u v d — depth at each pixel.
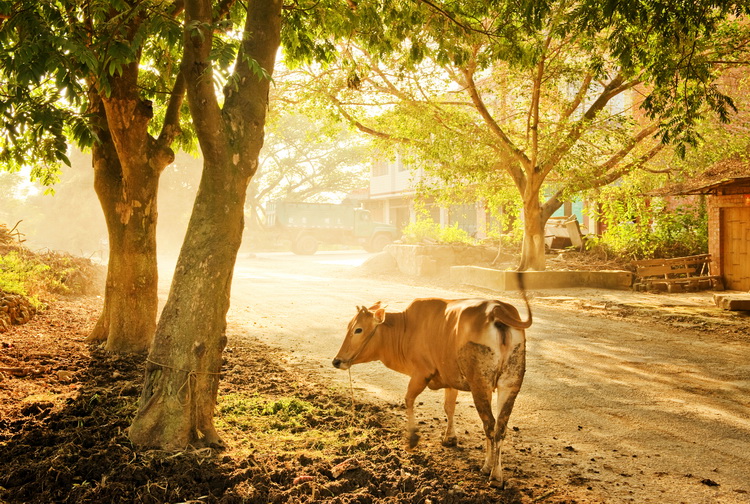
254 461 4.68
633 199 19.44
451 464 4.89
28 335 9.62
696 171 17.62
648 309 13.29
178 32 5.40
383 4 9.02
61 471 4.32
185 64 5.01
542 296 15.70
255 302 14.90
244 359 8.73
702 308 13.45
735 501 4.27
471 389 4.54
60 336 9.77
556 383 7.50
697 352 9.23
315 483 4.34
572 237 22.16
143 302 8.84
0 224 17.88
